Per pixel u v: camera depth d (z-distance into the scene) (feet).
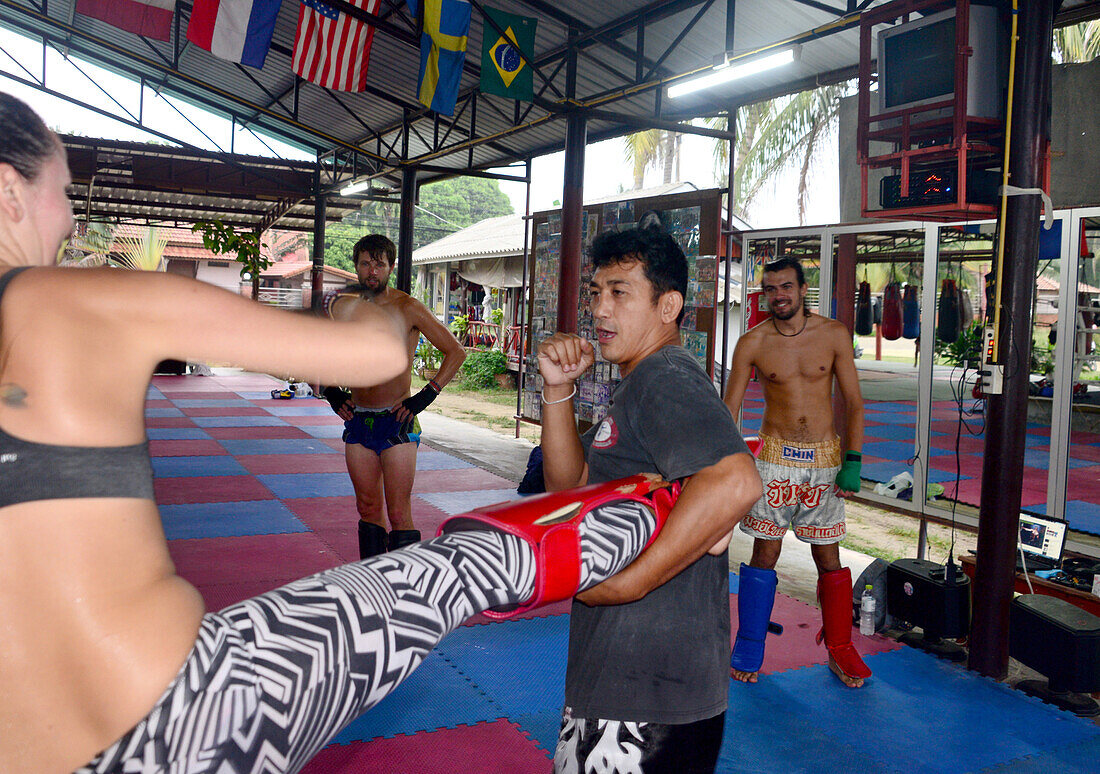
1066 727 11.26
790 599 16.19
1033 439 37.35
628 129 33.71
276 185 53.21
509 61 27.53
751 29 25.07
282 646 2.46
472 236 78.28
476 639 13.38
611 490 3.69
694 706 4.88
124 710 2.31
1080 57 53.11
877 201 23.25
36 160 2.68
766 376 13.08
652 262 5.36
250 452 30.50
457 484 26.05
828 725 11.05
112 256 81.15
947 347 42.16
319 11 28.89
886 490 22.45
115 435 2.43
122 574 2.39
